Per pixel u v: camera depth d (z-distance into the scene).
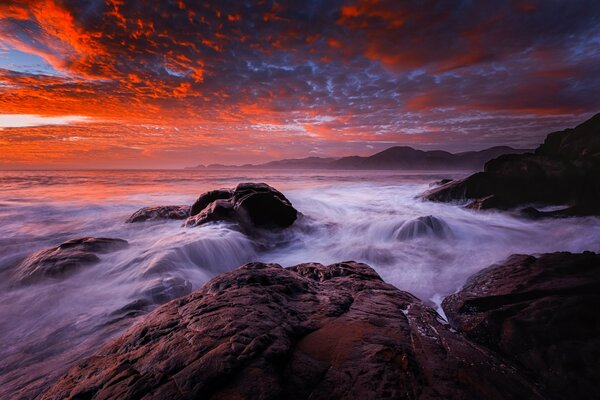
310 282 5.01
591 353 3.62
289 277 4.83
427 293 6.77
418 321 3.79
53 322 5.38
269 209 12.30
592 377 3.36
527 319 4.31
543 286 5.16
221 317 3.32
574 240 9.58
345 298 4.35
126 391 2.36
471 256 9.05
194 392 2.30
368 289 4.89
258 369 2.54
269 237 11.64
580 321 4.12
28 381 3.55
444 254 9.37
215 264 8.73
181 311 3.65
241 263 9.27
